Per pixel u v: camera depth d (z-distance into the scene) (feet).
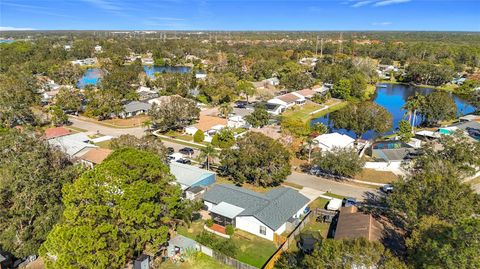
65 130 236.02
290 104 340.39
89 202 94.07
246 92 365.20
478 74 531.09
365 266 76.74
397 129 275.18
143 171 102.78
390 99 401.08
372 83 487.20
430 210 102.58
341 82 380.17
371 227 111.04
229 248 111.96
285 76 439.22
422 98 276.00
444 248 71.87
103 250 90.07
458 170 140.56
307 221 131.85
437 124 283.38
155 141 171.83
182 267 105.50
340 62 552.41
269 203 132.67
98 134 249.14
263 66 518.78
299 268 91.81
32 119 262.26
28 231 103.35
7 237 100.73
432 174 113.39
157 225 104.94
